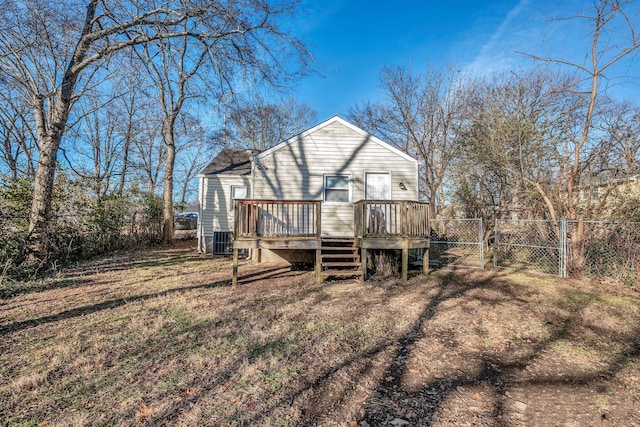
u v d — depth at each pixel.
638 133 8.00
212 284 7.38
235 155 17.31
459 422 2.54
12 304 5.68
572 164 9.05
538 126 10.46
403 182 10.61
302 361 3.59
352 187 10.47
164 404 2.76
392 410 2.70
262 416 2.61
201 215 14.37
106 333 4.34
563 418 2.60
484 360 3.64
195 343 4.03
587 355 3.76
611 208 8.03
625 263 6.97
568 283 7.07
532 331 4.48
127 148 20.81
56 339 4.12
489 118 11.53
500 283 7.23
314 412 2.68
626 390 3.02
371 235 7.86
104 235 12.41
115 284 7.30
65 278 7.86
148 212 16.08
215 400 2.83
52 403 2.76
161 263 10.48
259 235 7.59
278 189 10.32
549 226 8.91
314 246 7.70
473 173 12.92
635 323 4.73
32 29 8.49
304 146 10.45
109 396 2.88
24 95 9.98
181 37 9.77
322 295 6.41
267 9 9.19
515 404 2.80
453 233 13.56
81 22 8.89
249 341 4.11
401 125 19.47
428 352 3.84
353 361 3.60
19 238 8.03
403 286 7.14
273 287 7.10
